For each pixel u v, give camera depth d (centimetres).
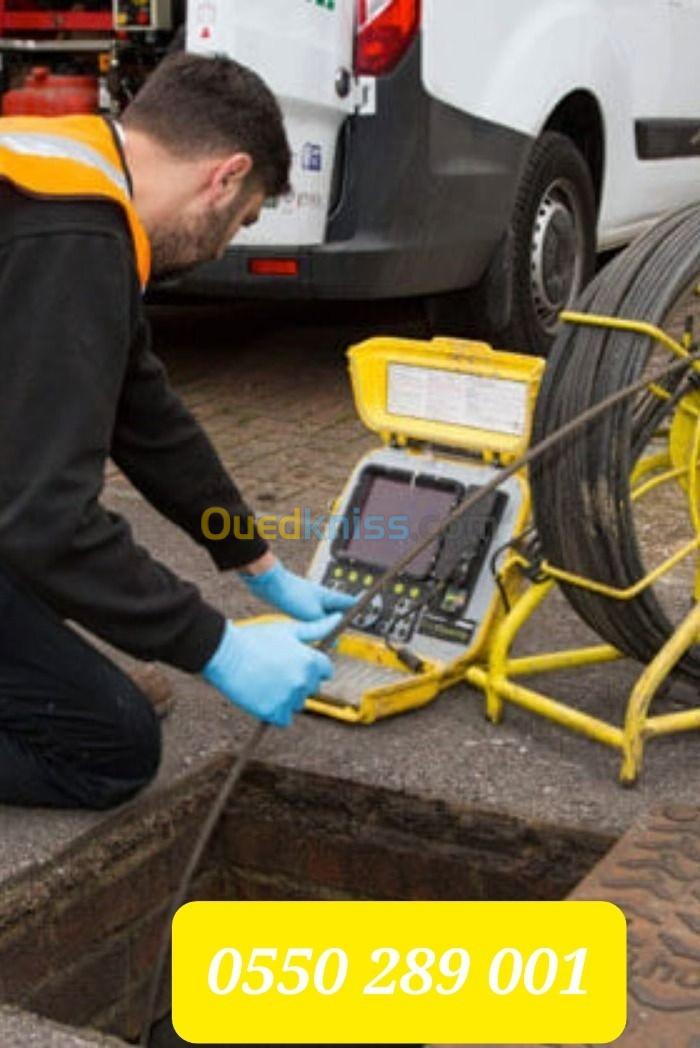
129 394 318
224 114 281
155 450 327
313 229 595
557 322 712
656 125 764
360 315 805
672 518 527
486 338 684
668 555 489
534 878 330
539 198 679
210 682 289
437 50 598
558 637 414
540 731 361
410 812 337
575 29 684
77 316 259
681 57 782
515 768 344
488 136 633
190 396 680
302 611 344
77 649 310
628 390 323
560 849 325
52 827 317
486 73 629
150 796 330
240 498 339
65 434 261
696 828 313
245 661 286
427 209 608
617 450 329
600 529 335
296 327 812
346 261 595
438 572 373
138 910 335
